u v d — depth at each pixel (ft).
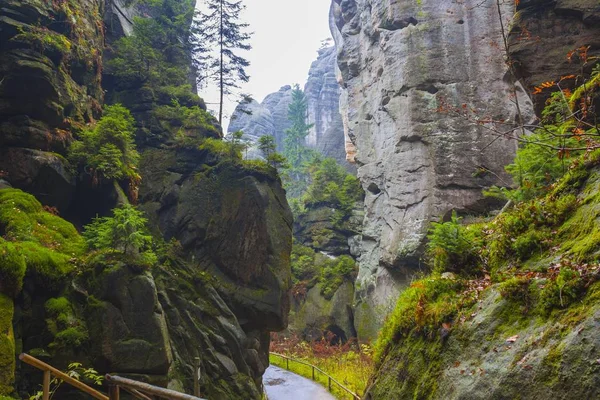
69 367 36.88
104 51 80.18
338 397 64.69
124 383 13.57
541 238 17.69
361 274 106.73
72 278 41.52
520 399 12.78
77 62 64.18
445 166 88.22
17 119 52.24
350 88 128.57
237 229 65.72
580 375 11.43
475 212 85.56
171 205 68.28
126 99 76.95
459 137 88.58
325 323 106.63
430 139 90.48
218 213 67.00
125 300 41.91
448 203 86.69
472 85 90.17
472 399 14.44
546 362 12.58
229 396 53.16
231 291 63.00
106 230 46.11
